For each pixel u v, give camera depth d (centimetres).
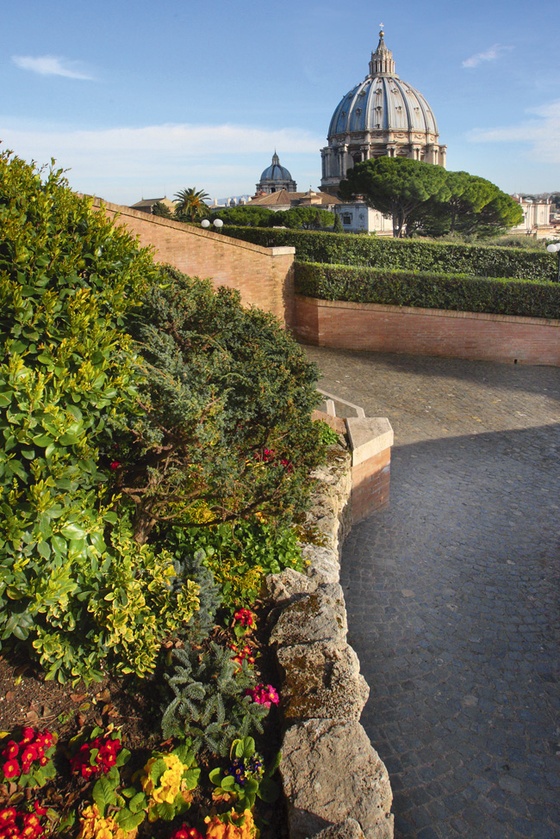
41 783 382
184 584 491
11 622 399
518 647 702
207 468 486
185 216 5988
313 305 2312
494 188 6600
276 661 485
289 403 682
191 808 382
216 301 862
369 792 375
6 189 472
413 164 6216
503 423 1557
